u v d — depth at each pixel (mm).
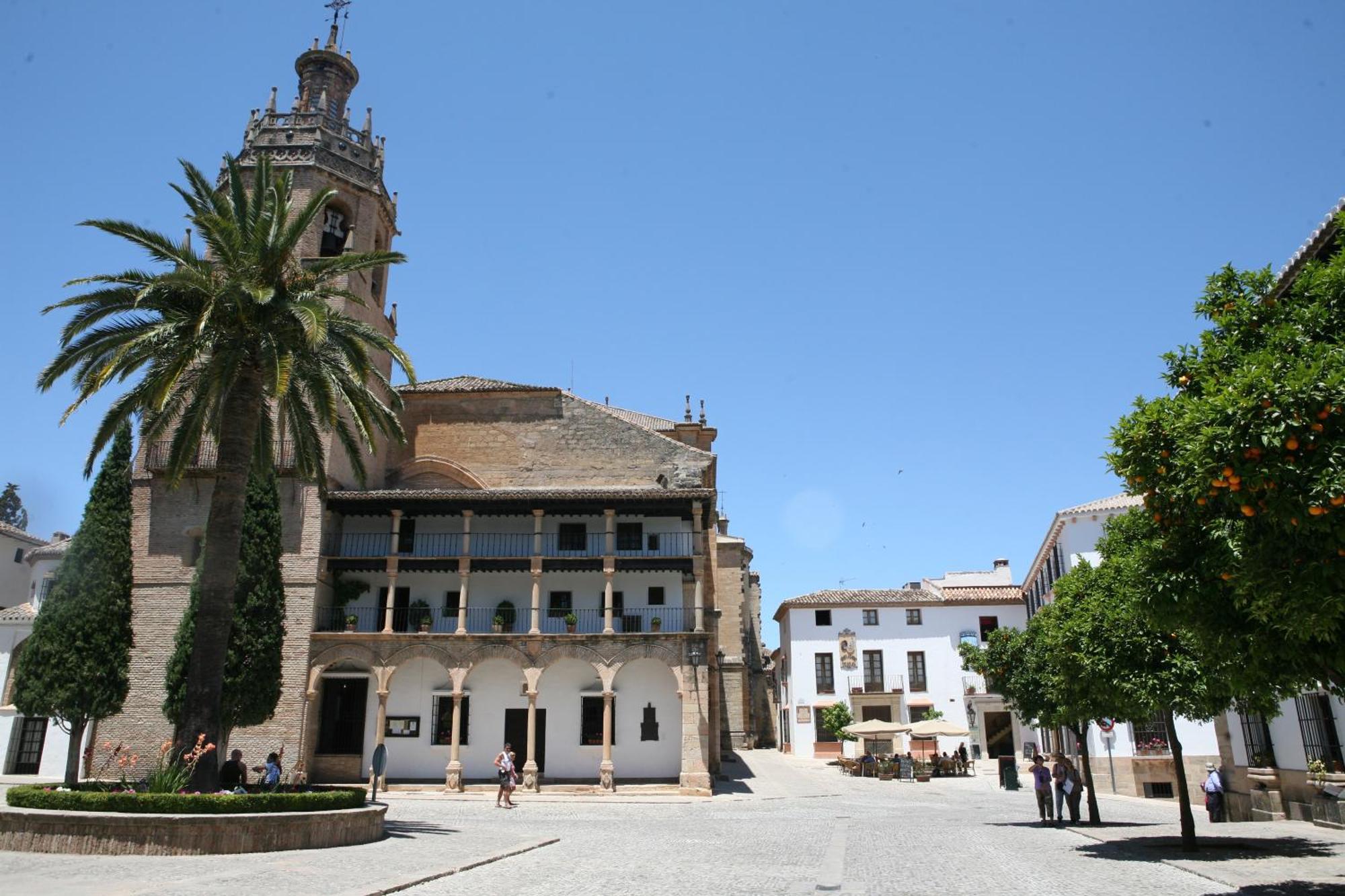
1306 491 8969
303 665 36000
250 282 21359
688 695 36219
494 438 45094
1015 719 59125
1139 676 18750
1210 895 13461
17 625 43094
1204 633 12023
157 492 37625
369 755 37250
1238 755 30031
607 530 38875
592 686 38406
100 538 29656
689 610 38500
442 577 39844
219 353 21922
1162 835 22531
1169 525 11578
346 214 41938
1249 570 10031
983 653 28625
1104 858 18094
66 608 28781
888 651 61250
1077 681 20812
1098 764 40719
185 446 23047
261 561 31859
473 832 22531
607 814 29031
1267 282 12289
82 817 16781
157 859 16125
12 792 19172
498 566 38281
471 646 36906
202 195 23344
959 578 67625
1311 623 9617
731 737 62031
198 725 20344
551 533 40281
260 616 31391
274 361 21453
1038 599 56031
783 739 67375
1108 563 20703
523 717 38094
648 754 37688
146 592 36656
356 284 40812
